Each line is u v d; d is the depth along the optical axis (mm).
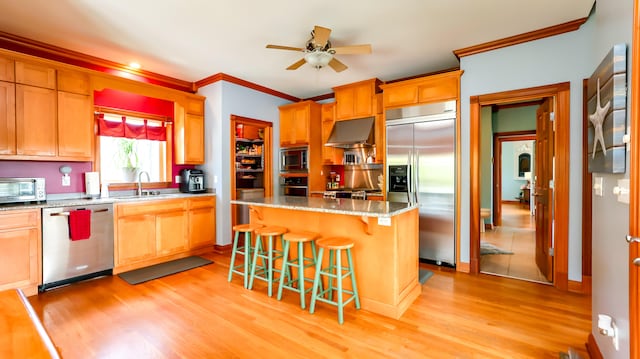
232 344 2143
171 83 4668
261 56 3834
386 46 3557
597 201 1914
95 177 3758
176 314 2586
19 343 859
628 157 1445
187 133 4582
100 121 4020
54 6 2658
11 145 3061
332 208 2672
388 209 2580
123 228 3641
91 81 3650
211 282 3348
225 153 4641
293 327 2369
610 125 1562
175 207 4184
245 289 3150
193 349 2084
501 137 6738
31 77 3188
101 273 3514
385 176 4332
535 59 3256
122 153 4363
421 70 4398
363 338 2213
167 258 4117
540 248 3711
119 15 2828
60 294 2994
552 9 2760
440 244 3889
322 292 2748
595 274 1953
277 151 5633
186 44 3471
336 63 3314
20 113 3113
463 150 3721
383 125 4410
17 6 2652
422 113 3994
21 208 2883
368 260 2686
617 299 1584
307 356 2002
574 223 3059
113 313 2602
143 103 4441
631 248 1384
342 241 2627
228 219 4695
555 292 3039
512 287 3178
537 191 3871
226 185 4668
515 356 1986
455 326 2373
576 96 3043
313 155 5402
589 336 2039
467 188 3695
